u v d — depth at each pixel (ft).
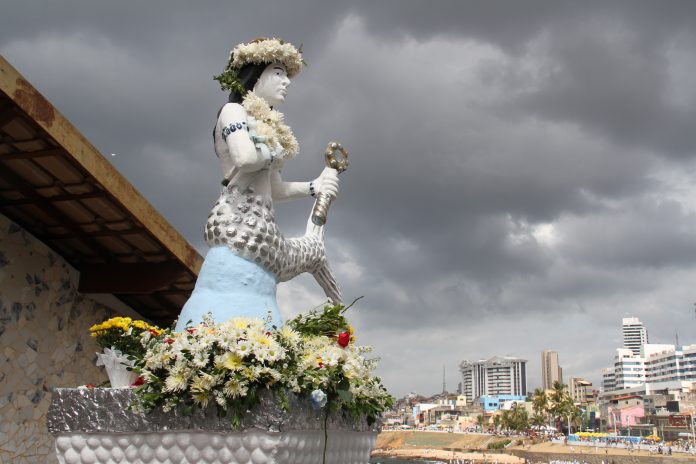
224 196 14.21
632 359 590.96
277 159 14.24
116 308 33.55
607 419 382.22
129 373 12.88
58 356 29.91
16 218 28.04
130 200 24.90
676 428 305.94
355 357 13.21
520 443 344.90
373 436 14.44
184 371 11.13
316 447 12.05
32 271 28.91
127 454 11.26
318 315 14.47
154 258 29.53
